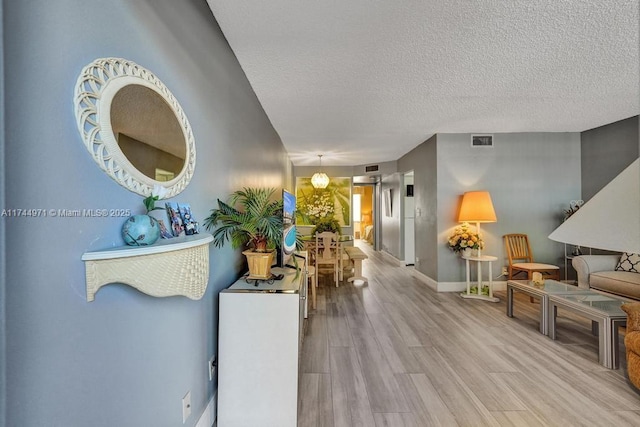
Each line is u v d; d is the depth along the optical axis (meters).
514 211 4.57
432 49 2.15
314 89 2.82
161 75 1.20
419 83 2.71
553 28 1.90
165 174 1.18
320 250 5.02
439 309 3.69
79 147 0.81
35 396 0.69
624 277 3.18
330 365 2.33
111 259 0.85
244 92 2.49
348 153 6.03
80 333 0.81
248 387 1.68
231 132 2.10
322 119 3.76
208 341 1.66
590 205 0.66
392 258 7.43
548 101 3.19
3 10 0.64
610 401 1.88
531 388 2.03
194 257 1.14
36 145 0.70
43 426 0.71
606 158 4.13
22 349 0.67
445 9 1.72
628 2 1.66
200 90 1.57
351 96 3.01
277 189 4.45
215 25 1.81
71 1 0.78
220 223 1.79
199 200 1.53
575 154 4.54
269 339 1.69
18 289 0.66
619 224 0.58
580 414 1.77
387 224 8.00
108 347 0.91
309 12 1.73
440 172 4.55
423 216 5.12
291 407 1.66
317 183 6.14
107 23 0.91
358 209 11.94
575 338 2.82
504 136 4.55
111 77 0.92
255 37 1.97
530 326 3.13
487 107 3.36
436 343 2.72
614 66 2.41
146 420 1.09
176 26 1.32
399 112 3.52
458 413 1.78
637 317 1.99
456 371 2.24
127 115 0.98
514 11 1.74
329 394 1.96
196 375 1.51
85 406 0.83
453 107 3.35
